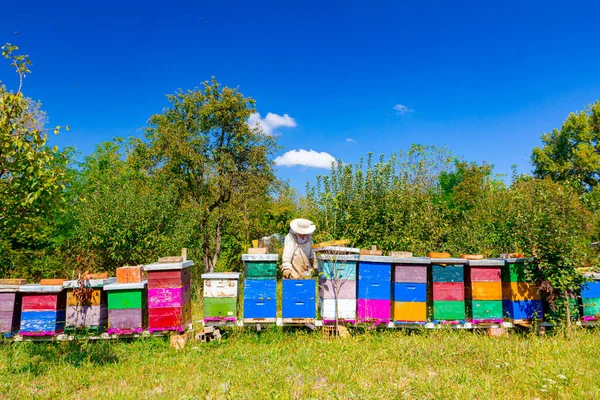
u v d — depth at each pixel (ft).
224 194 60.23
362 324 22.81
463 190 75.25
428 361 18.84
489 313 23.08
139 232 40.57
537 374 16.61
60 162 25.13
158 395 15.58
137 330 22.39
